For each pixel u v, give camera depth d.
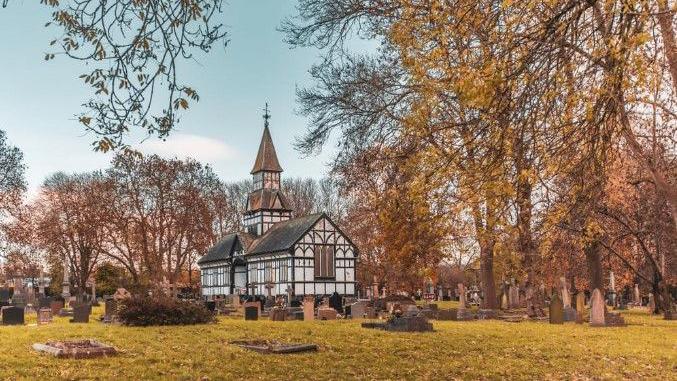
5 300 51.44
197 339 21.11
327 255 67.06
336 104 23.72
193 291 81.00
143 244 57.47
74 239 72.25
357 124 21.78
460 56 10.62
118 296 32.59
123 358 16.39
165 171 56.22
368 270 70.69
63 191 71.12
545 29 9.33
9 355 16.56
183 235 58.69
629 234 36.00
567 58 9.67
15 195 54.34
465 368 16.05
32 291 59.97
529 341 21.89
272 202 78.19
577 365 16.72
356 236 67.50
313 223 66.44
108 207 57.34
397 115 19.17
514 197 10.54
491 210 10.70
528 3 9.27
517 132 9.83
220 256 81.25
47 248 68.75
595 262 33.34
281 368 15.34
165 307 26.75
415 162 11.95
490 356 18.17
